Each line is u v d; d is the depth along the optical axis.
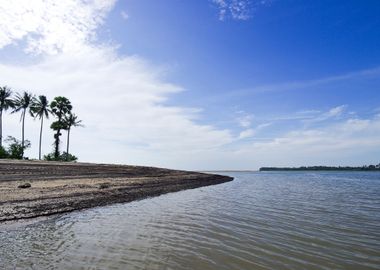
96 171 38.75
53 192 20.08
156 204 20.22
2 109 58.94
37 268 7.22
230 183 53.72
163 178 43.81
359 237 11.16
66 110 64.00
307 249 9.53
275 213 16.88
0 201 15.63
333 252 9.24
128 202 20.47
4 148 55.12
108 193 22.73
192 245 9.75
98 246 9.36
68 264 7.59
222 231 11.95
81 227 12.05
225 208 18.81
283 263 8.19
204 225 13.13
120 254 8.59
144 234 11.16
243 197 26.61
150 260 8.13
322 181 64.62
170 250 9.12
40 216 13.73
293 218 15.20
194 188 36.97
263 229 12.44
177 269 7.51
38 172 31.06
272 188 40.00
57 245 9.34
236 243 10.12
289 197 26.89
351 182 59.44
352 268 7.87
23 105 59.88
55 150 62.84
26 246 9.12
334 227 12.98
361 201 23.61
